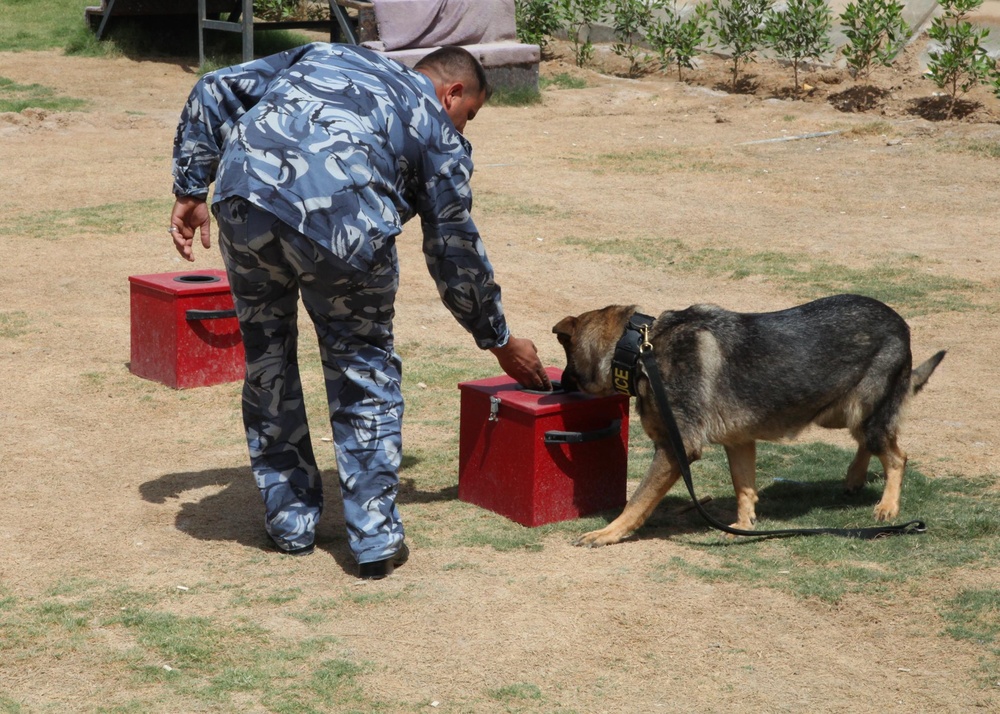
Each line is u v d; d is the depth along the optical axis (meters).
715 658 3.51
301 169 3.67
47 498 4.87
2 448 5.47
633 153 13.98
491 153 14.10
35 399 6.22
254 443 4.29
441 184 3.92
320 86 3.80
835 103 16.39
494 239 10.22
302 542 4.30
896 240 9.94
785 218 10.84
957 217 10.70
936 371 6.70
